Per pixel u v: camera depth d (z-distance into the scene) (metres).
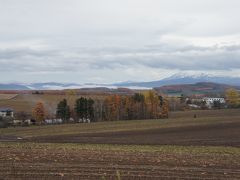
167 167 28.16
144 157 33.62
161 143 56.88
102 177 23.36
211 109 177.50
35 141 61.81
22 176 23.45
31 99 178.75
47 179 22.78
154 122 111.94
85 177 23.56
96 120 140.62
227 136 68.94
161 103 149.00
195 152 40.00
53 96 184.38
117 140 63.56
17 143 54.94
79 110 141.62
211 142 57.88
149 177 24.03
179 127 91.69
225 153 39.47
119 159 31.92
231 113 146.12
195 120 114.31
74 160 30.88
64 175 24.06
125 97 148.62
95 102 145.88
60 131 90.00
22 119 133.38
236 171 27.11
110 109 144.50
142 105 146.88
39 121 134.00
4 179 22.47
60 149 40.97
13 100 177.62
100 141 61.50
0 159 30.55
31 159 31.00
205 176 24.95
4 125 116.94
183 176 24.75
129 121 121.38
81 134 80.31
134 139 65.38
